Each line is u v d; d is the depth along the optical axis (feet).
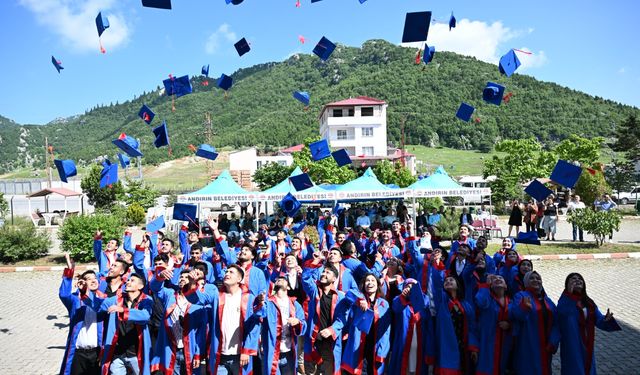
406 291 18.34
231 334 17.19
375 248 31.35
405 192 60.34
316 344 19.39
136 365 17.69
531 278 18.02
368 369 18.81
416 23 26.61
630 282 37.93
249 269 20.85
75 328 17.79
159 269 18.93
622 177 134.82
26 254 57.00
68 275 17.94
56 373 22.12
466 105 37.91
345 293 19.48
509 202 125.18
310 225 66.18
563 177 26.96
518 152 132.16
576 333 17.28
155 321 18.61
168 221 77.25
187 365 17.98
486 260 23.90
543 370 17.22
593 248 53.83
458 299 18.33
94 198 139.33
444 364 17.26
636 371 20.40
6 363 23.47
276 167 149.59
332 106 194.49
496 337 17.71
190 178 290.15
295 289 22.04
